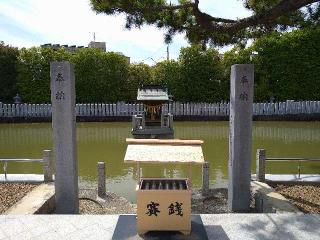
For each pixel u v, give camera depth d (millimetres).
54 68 7305
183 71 26750
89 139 18203
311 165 12523
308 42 25594
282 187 8844
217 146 16281
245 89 7727
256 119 24531
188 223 5469
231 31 7570
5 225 5949
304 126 22125
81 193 9453
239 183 8023
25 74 25812
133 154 5711
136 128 18312
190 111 25062
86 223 6008
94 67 26406
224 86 26719
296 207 7219
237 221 6086
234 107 7820
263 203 7629
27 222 6066
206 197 9156
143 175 11820
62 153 7527
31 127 22375
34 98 25984
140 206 5453
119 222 5961
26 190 8555
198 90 26703
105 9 7340
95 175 11789
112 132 20516
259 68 26297
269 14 7051
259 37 8859
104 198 9094
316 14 7332
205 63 26594
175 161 5480
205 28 7664
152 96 19453
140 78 27328
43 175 9641
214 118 24953
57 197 7637
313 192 8375
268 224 5949
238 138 7895
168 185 5715
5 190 8555
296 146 16047
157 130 17734
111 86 26781
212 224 5961
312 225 5898
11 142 17422
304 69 25812
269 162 12914
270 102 25391
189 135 19266
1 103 24125
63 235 5562
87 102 26672
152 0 7457
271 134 19250
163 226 5484
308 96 26094
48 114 24484
